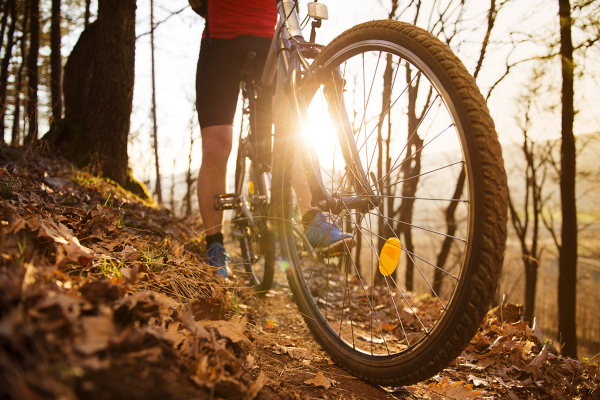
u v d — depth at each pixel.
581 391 1.34
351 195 1.26
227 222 2.06
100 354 0.58
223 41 1.87
